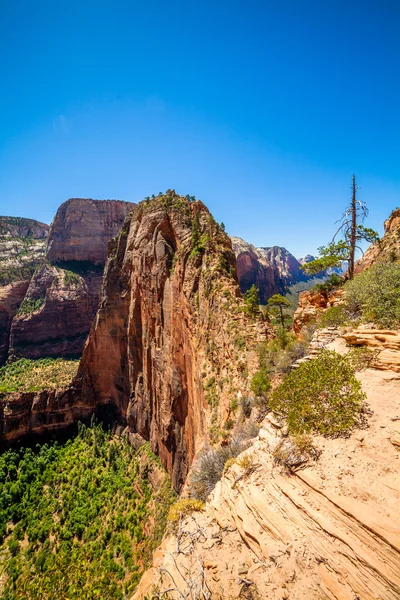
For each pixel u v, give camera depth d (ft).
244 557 21.43
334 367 31.96
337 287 93.35
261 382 58.03
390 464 21.62
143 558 118.01
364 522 18.28
